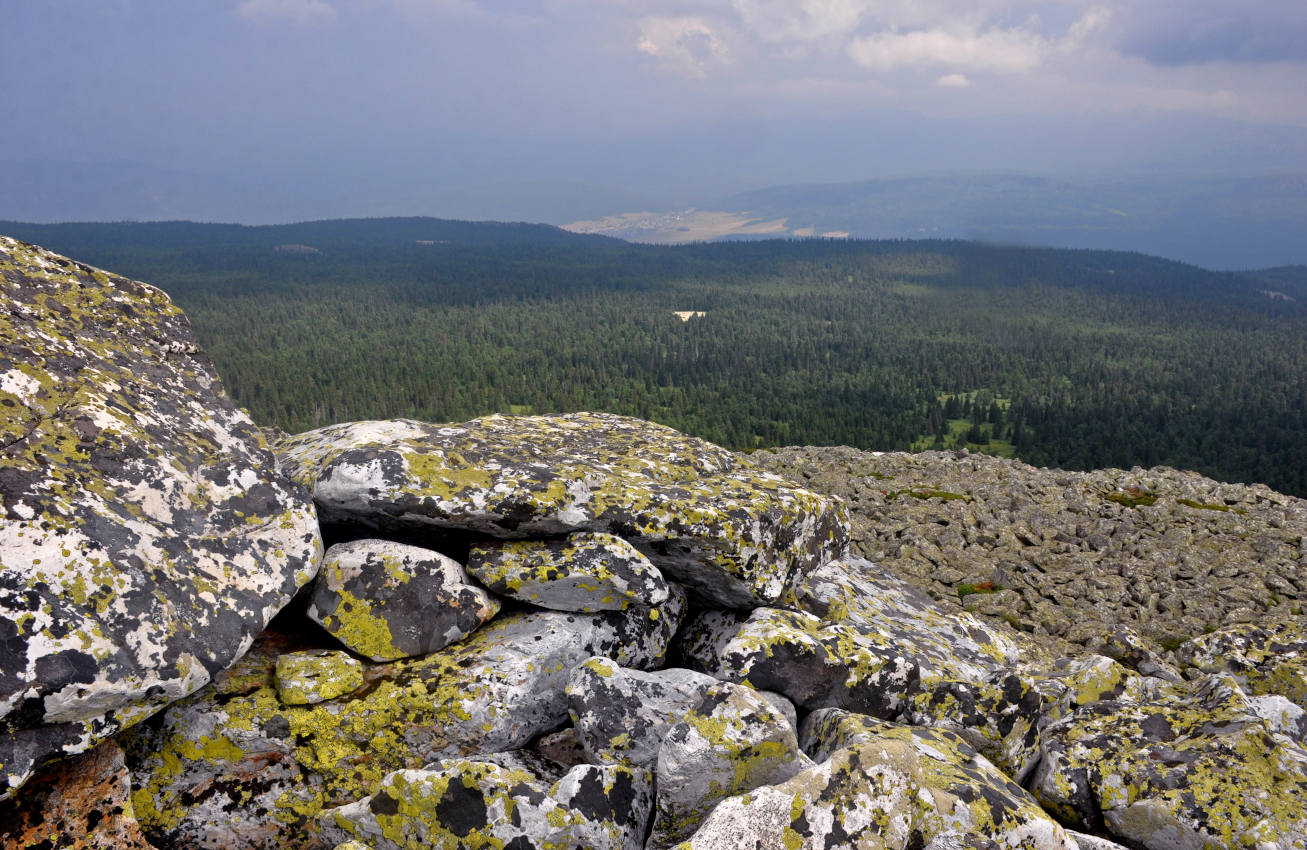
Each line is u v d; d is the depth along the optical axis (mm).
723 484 10414
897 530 22422
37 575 5238
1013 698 8664
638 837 6543
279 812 6953
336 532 9039
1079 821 7152
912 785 6219
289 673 7312
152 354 7852
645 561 8719
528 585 8461
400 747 7316
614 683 7488
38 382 6500
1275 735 7137
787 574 10055
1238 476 197250
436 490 8430
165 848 6660
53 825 5734
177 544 6289
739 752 6590
